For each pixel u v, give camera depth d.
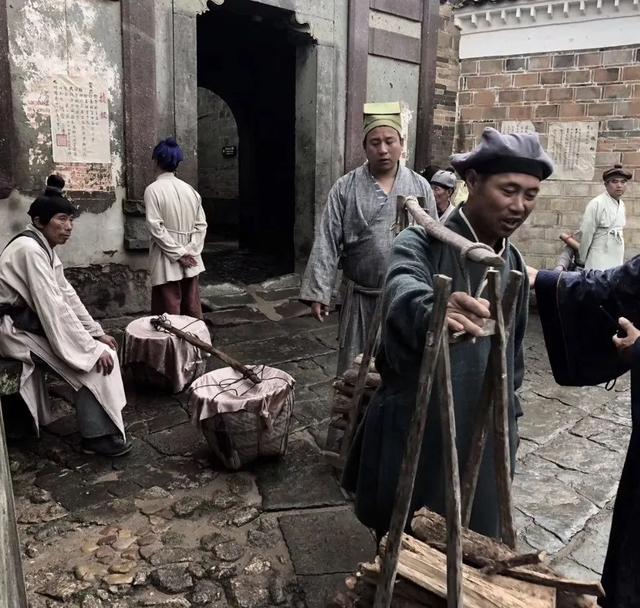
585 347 1.80
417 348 1.34
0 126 4.38
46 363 3.12
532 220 7.19
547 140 6.98
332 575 2.32
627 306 1.69
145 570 2.32
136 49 4.98
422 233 1.62
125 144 5.07
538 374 4.75
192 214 4.61
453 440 1.24
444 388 1.24
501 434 1.44
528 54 6.92
